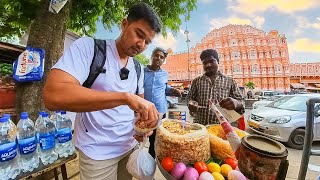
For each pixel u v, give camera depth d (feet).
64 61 3.30
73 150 6.40
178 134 4.13
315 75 116.98
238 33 118.32
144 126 3.88
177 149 3.87
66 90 2.79
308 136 3.87
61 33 8.96
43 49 8.40
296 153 16.69
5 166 4.72
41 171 5.31
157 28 3.90
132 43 3.88
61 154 6.12
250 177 2.81
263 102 30.42
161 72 12.19
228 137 3.52
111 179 4.35
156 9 12.12
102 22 12.84
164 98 12.29
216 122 8.09
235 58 116.88
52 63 8.65
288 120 18.15
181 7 12.61
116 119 4.22
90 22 12.65
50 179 9.02
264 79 114.42
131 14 3.88
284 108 20.62
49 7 8.00
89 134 4.07
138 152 4.00
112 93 2.87
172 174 3.63
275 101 23.13
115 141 4.23
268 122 18.86
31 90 8.20
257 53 115.96
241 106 6.03
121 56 4.25
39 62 8.14
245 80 115.44
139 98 2.97
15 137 5.05
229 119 5.55
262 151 2.68
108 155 4.16
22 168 5.14
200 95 8.61
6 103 8.45
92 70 3.78
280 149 2.83
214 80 8.48
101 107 2.81
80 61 3.52
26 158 5.20
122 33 4.07
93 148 4.04
